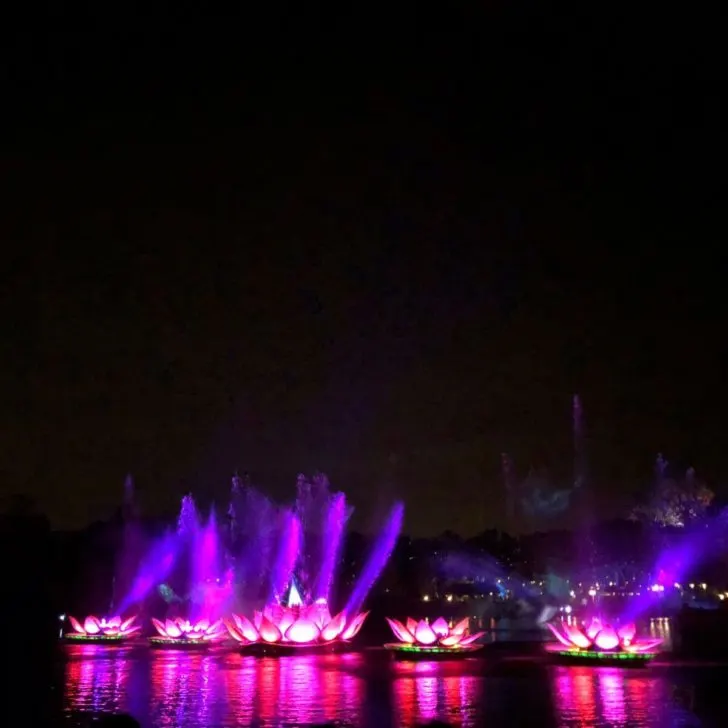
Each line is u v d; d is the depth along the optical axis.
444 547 95.06
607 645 31.16
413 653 34.12
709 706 22.20
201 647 40.41
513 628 57.88
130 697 24.39
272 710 22.06
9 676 29.06
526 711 21.70
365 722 20.34
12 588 40.03
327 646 37.53
